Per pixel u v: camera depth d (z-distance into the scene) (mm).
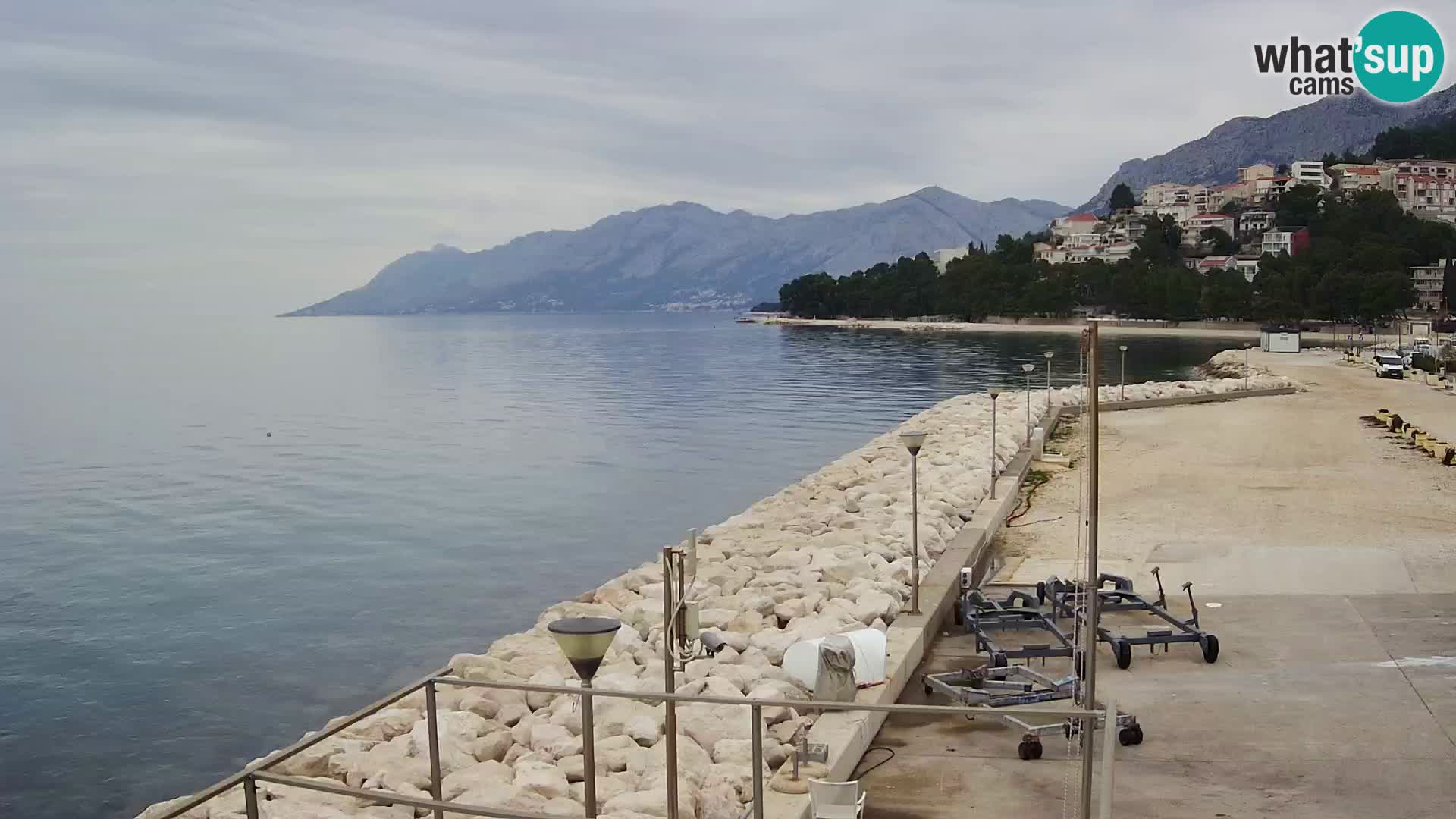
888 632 11789
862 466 28094
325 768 9148
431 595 21797
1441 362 58000
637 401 65812
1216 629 12477
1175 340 130750
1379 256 156625
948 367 90438
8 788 13180
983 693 9820
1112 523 19266
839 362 101750
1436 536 17391
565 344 169750
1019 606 13047
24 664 17969
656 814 7688
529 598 21438
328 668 17391
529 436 49312
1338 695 10242
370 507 32344
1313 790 8250
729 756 8805
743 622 12836
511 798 7996
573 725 9898
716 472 37375
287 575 23875
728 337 184875
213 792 5914
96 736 14797
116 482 39125
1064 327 172625
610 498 32750
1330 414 37594
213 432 55062
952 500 19531
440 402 69500
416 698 10711
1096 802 8109
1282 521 18938
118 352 172625
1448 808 7930
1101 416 37906
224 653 18328
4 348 190750
